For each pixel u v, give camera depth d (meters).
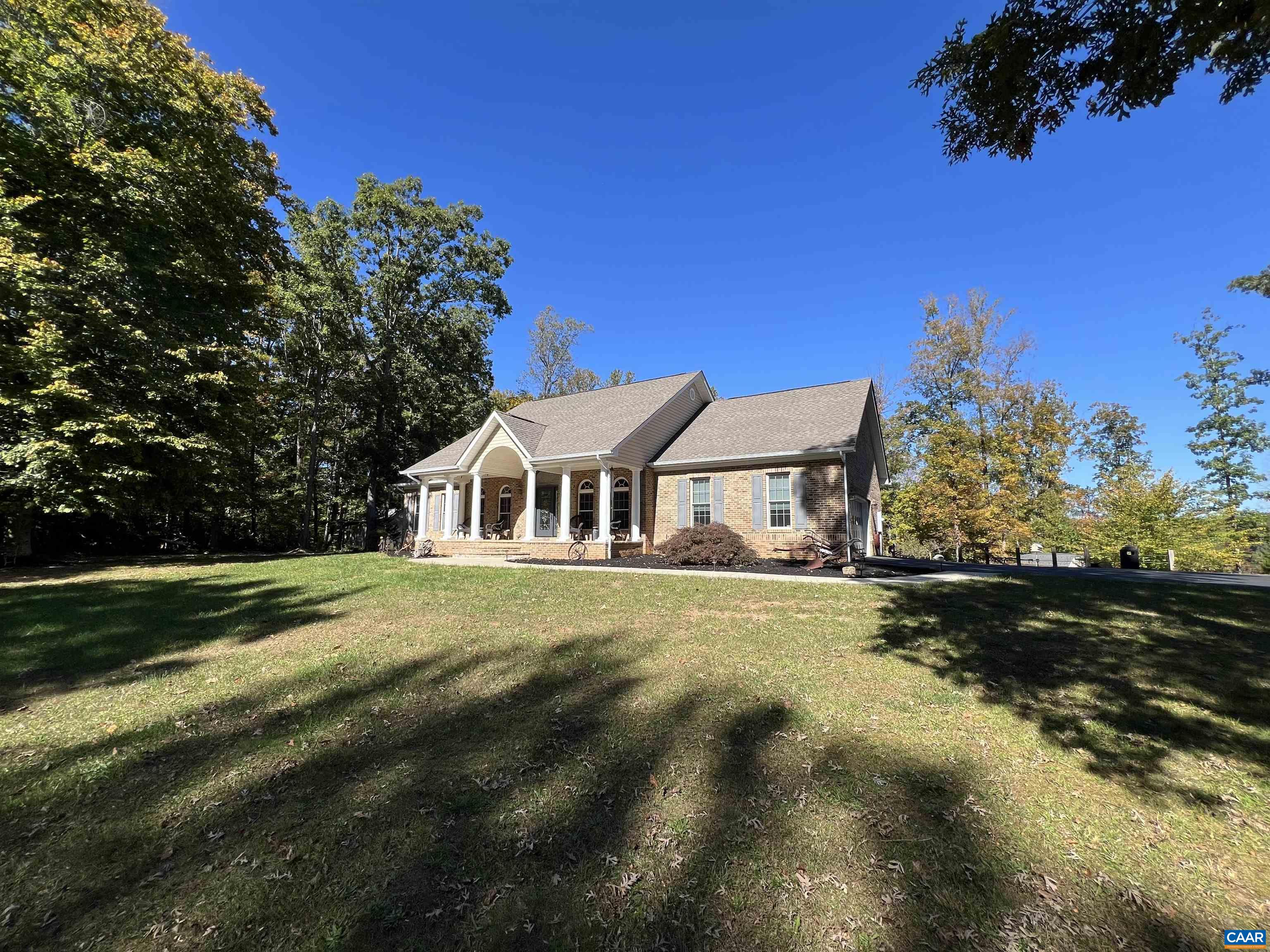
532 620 7.91
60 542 20.34
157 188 15.54
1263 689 4.92
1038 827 3.19
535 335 48.03
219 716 4.82
